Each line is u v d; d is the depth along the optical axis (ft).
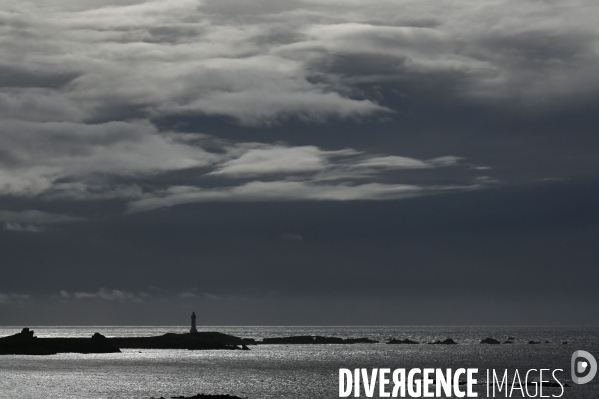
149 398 419.33
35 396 431.84
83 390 462.19
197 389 472.85
